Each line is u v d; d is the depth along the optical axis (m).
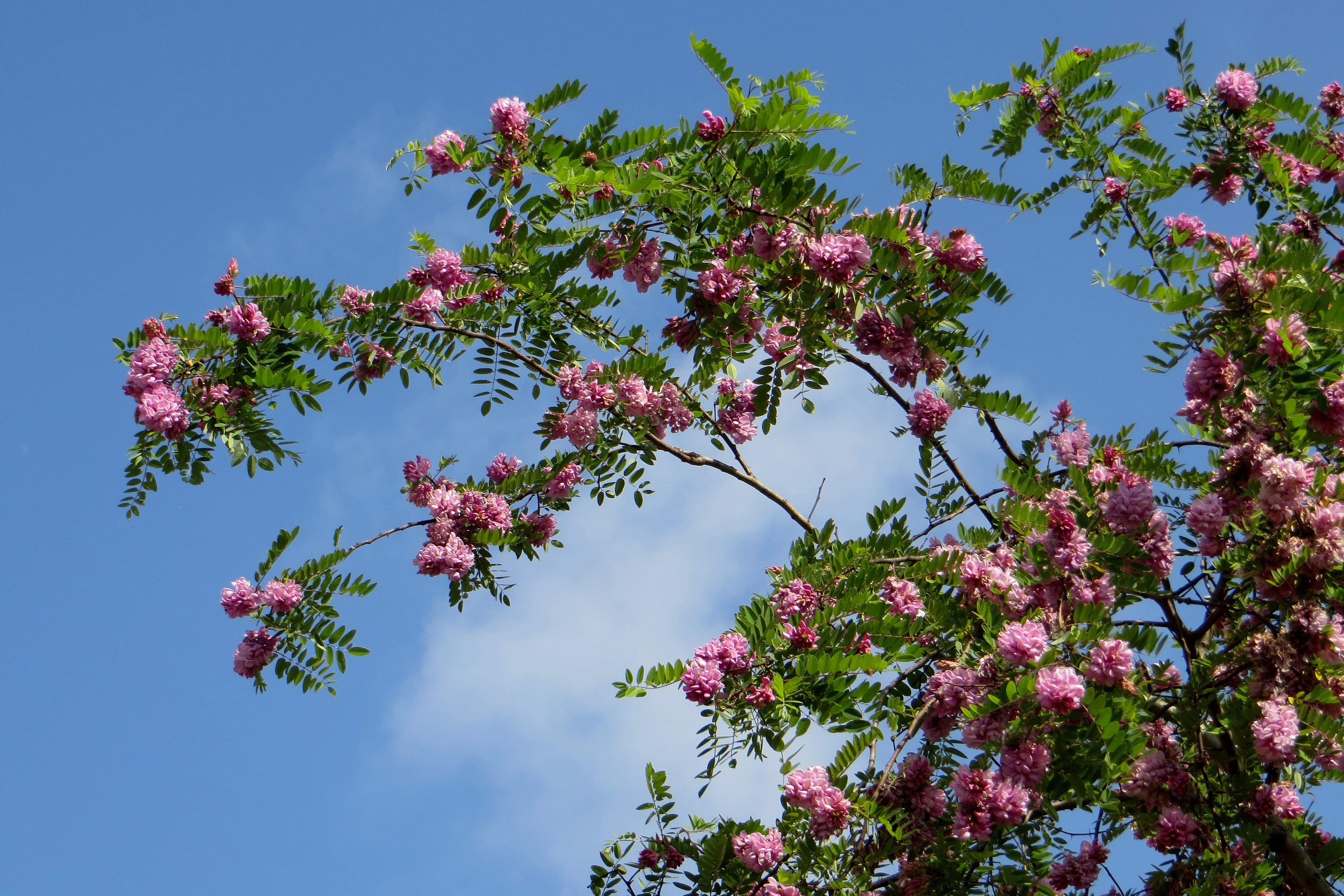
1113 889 5.26
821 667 4.60
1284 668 4.32
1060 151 7.35
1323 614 4.30
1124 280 4.65
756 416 5.48
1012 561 5.08
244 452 5.45
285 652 6.59
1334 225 6.51
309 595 6.66
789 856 4.50
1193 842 4.32
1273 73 6.97
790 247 4.73
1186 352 4.52
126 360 5.54
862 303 4.78
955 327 5.10
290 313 5.90
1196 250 5.11
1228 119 6.88
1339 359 4.07
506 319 6.84
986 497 6.46
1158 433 5.66
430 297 6.68
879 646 4.96
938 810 4.69
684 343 5.28
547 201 4.96
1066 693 3.95
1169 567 4.62
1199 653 5.24
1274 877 4.73
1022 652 4.15
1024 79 7.23
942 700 4.72
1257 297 4.37
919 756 4.83
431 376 6.71
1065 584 4.68
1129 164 6.96
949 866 4.59
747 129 4.57
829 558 5.55
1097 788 4.36
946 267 5.12
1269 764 4.63
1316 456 4.64
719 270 4.86
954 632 4.98
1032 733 4.22
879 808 4.52
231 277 5.88
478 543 7.48
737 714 4.62
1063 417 6.29
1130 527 4.54
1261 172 6.79
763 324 5.29
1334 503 4.17
